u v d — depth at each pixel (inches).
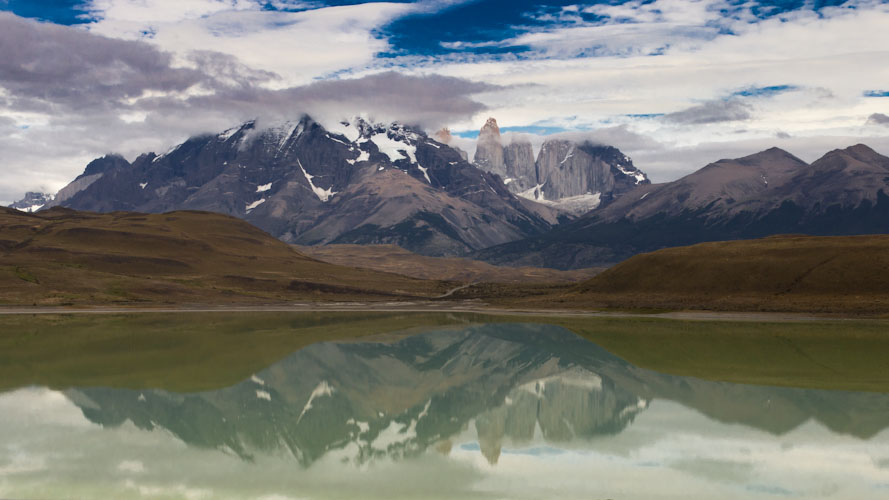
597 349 3058.6
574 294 6072.8
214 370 2429.9
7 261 7475.4
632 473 1206.9
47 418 1636.3
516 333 3826.3
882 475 1194.0
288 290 7864.2
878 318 4357.8
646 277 5866.1
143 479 1167.0
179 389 2044.8
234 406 1800.0
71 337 3526.1
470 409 1776.6
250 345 3211.1
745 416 1652.3
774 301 4955.7
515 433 1508.4
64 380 2192.4
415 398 1939.0
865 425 1562.5
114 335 3644.2
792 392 1975.9
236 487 1130.7
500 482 1159.6
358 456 1314.0
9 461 1269.7
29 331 3833.7
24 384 2112.5
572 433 1486.2
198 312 5639.8
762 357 2751.0
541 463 1264.8
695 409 1744.6
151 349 3024.1
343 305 6722.4
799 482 1158.3
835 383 2133.4
